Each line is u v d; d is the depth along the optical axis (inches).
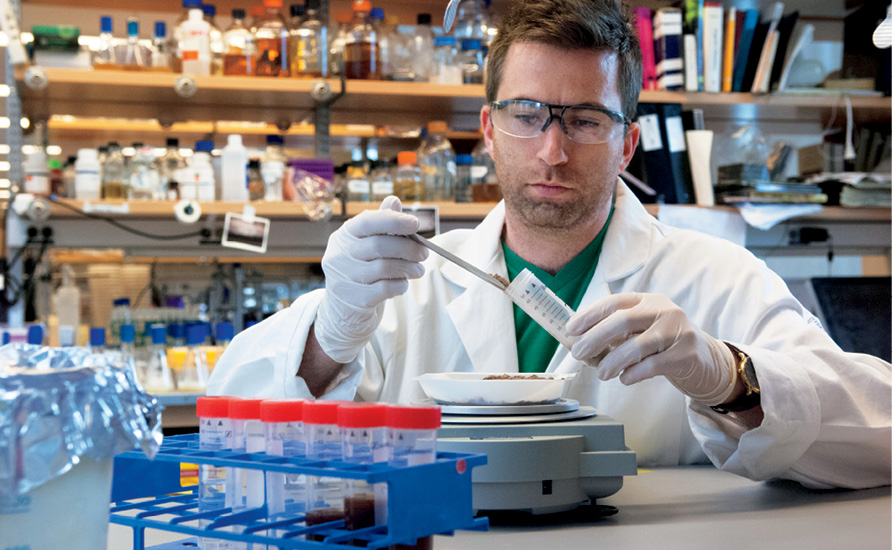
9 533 21.6
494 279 49.4
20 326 114.1
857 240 141.9
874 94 134.3
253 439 31.8
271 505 30.7
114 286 132.7
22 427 21.5
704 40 128.0
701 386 46.3
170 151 122.6
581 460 39.8
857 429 48.1
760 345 57.4
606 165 59.2
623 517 40.9
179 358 110.3
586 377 64.0
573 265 66.0
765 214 123.3
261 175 120.7
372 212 49.8
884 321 114.3
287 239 126.0
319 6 123.5
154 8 128.6
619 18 59.3
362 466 26.6
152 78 112.1
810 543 34.1
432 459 27.4
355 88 117.8
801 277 141.2
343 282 51.1
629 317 45.2
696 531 37.0
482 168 124.2
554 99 57.2
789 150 135.8
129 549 34.6
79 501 23.0
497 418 42.4
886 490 49.2
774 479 52.9
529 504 38.2
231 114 130.6
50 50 113.0
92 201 111.1
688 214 122.8
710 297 63.9
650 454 63.6
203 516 31.0
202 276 137.6
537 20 57.5
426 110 132.8
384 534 26.5
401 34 125.3
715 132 146.5
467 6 128.4
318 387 60.2
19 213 109.0
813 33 148.3
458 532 38.0
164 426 107.3
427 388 48.2
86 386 22.9
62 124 132.0
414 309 67.7
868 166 141.5
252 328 61.5
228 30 117.7
